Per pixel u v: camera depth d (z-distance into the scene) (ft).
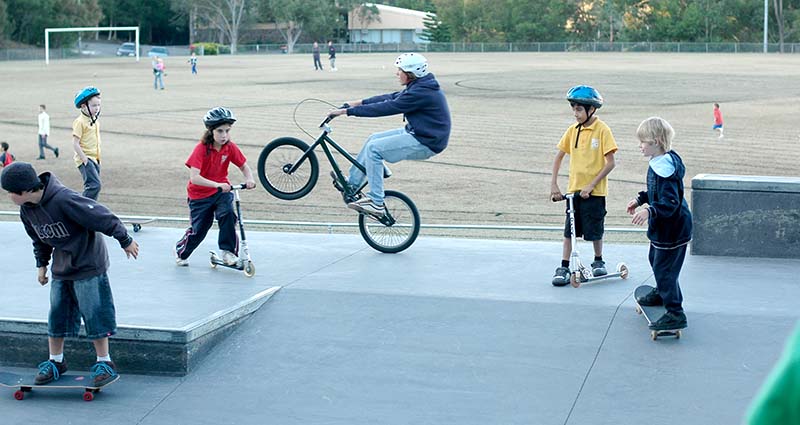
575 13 351.46
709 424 18.37
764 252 28.99
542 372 20.74
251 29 385.50
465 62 238.27
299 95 134.21
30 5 317.01
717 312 23.35
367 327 23.25
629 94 132.26
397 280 26.55
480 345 22.07
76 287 20.03
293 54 334.44
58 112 115.44
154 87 154.40
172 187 64.69
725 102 119.96
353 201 29.71
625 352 21.40
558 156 26.63
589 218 26.09
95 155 35.94
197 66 232.53
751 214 28.89
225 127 26.86
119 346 21.58
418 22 386.93
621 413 18.94
